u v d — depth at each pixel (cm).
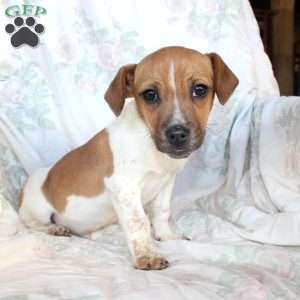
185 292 44
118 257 56
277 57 134
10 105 75
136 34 79
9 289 46
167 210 62
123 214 55
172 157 53
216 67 57
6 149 74
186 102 53
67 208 63
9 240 57
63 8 77
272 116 72
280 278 49
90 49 78
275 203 66
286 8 132
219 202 71
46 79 77
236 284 47
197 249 56
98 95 78
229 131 78
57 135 77
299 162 66
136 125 56
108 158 58
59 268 51
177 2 80
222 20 81
